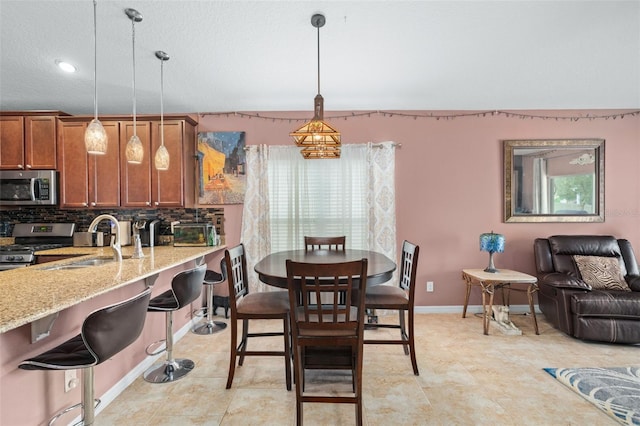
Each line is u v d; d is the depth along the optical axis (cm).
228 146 358
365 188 353
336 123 361
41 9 191
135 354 224
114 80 282
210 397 201
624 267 318
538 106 351
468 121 359
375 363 243
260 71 272
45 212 357
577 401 194
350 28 216
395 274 352
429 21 209
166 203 326
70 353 136
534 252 342
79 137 323
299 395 167
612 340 265
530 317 340
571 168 354
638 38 229
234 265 234
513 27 216
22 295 139
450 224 359
